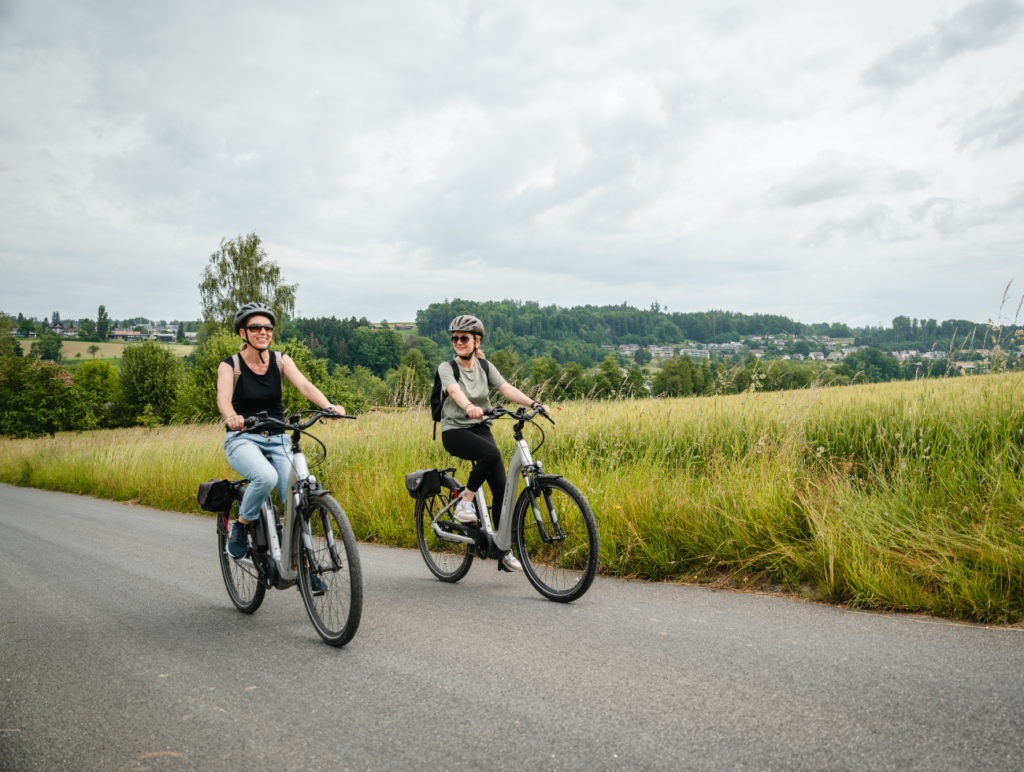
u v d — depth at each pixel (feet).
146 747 8.28
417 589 15.97
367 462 30.50
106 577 18.76
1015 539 12.76
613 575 16.37
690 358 173.68
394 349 483.51
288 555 12.89
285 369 13.65
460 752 7.82
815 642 10.87
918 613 12.13
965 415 19.70
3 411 137.39
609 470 22.11
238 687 10.17
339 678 10.34
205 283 156.25
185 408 132.77
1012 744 7.32
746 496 16.78
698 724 8.17
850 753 7.27
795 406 23.22
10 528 29.30
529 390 33.40
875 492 16.37
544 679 9.88
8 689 10.41
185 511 35.45
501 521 15.49
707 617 12.57
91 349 534.78
